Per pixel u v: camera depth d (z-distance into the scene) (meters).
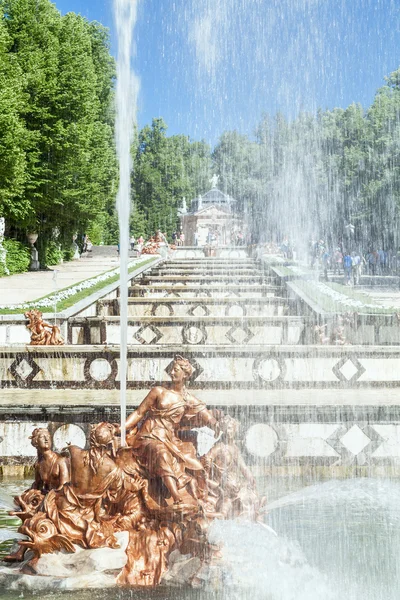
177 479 6.86
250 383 12.72
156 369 12.76
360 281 45.81
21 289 30.52
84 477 6.77
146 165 126.69
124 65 9.98
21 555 6.87
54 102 42.31
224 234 98.56
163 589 6.50
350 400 11.13
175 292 30.44
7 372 12.69
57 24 43.84
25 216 43.06
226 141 93.25
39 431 6.96
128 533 6.74
